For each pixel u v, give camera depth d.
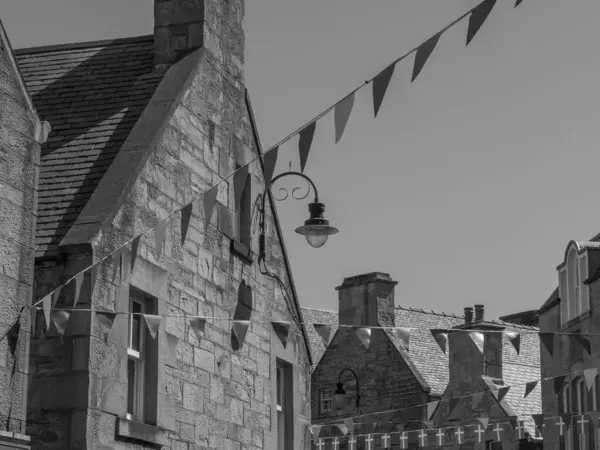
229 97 20.48
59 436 15.41
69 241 15.72
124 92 19.27
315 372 40.28
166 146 18.02
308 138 12.44
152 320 15.37
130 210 16.77
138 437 16.45
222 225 19.61
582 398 32.31
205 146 19.36
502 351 40.09
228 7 20.92
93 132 18.25
